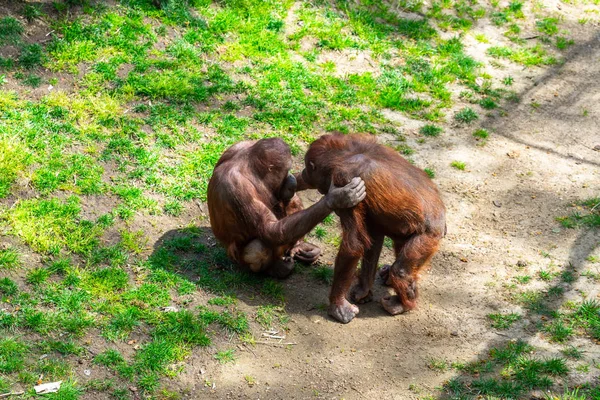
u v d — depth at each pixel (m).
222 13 11.36
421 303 7.26
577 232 8.44
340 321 6.93
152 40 10.51
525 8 13.92
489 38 12.90
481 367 6.36
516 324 6.94
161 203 8.16
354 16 12.24
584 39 13.36
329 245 8.10
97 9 10.60
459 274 7.72
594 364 6.34
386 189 6.47
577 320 6.95
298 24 11.76
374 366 6.43
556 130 10.78
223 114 9.72
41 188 7.88
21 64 9.52
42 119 8.78
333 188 6.45
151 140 8.98
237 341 6.60
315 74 10.90
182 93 9.74
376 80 11.09
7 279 6.72
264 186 7.06
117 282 6.97
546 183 9.48
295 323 6.88
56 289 6.79
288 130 9.74
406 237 6.70
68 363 6.11
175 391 6.01
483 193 9.20
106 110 9.19
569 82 12.03
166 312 6.71
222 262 7.52
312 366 6.40
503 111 11.11
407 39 12.25
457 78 11.67
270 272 7.43
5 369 5.93
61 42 9.95
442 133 10.35
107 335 6.40
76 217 7.67
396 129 10.27
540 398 5.97
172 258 7.43
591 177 9.66
